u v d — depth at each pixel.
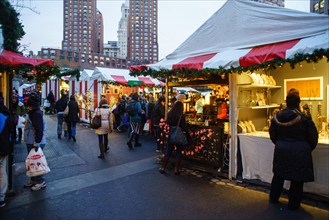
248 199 4.12
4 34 5.34
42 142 4.84
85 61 113.19
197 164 5.72
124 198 4.22
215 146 5.30
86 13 145.38
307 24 4.25
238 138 5.03
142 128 11.05
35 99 4.59
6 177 4.00
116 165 6.18
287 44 4.28
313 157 4.02
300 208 3.78
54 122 14.07
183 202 4.04
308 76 5.73
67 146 8.29
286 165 3.58
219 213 3.66
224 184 4.84
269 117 6.25
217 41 5.45
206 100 6.95
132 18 147.25
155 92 16.22
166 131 6.28
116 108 11.94
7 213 3.71
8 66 3.95
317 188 3.98
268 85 5.68
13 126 4.11
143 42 147.88
